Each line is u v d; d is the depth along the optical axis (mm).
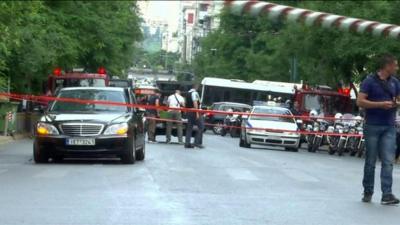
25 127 35469
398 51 27547
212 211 10633
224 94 57719
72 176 15094
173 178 14984
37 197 11820
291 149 31281
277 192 13156
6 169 16625
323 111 42906
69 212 10328
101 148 17781
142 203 11258
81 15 40219
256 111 32469
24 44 32500
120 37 50250
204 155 22594
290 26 36875
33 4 31188
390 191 11859
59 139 17734
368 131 11922
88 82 39312
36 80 40469
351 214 10766
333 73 38531
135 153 18859
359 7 34000
